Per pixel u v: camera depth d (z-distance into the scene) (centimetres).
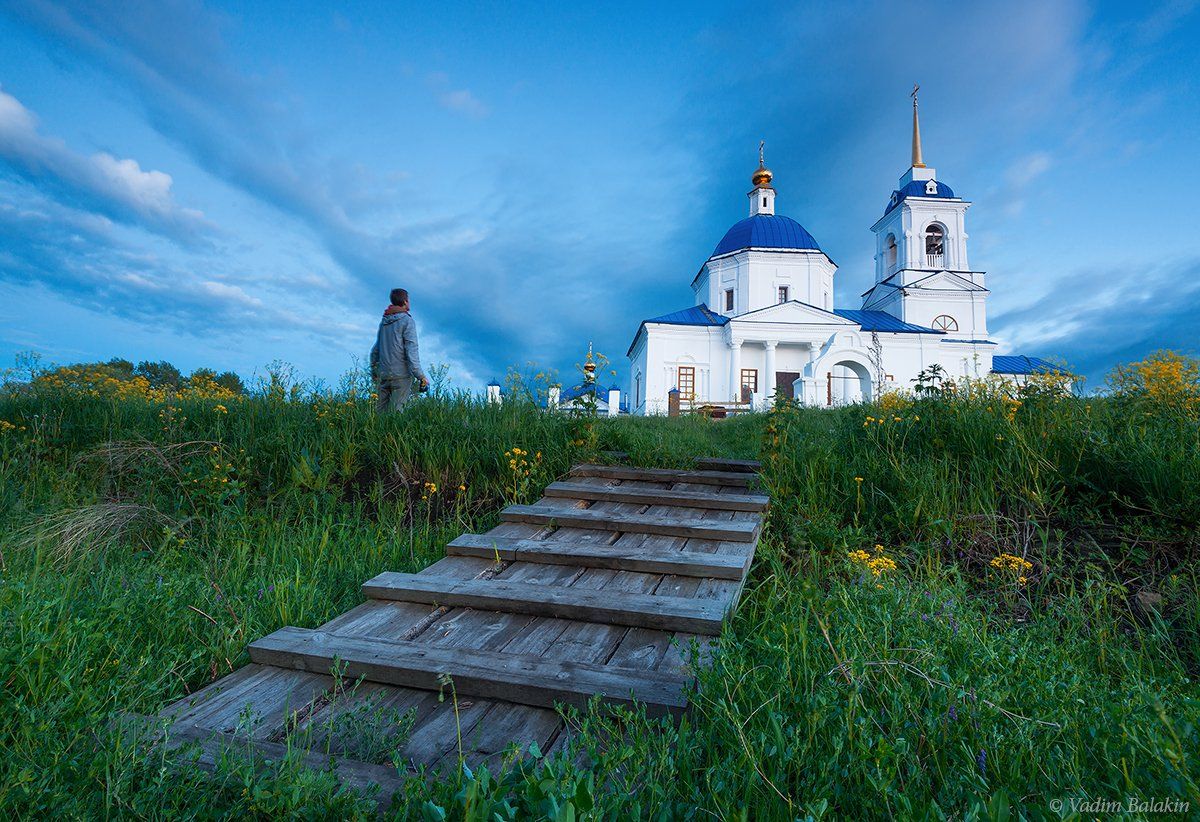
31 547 389
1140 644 286
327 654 264
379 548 437
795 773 177
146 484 518
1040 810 141
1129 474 420
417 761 200
